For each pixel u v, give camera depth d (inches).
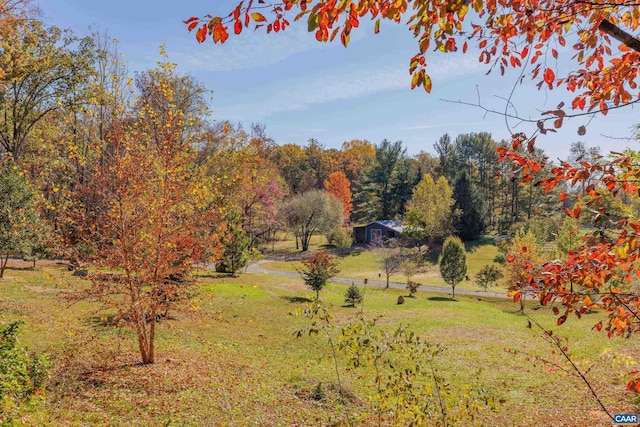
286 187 2598.4
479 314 979.9
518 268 944.3
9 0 666.8
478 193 2391.7
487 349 657.6
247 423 338.6
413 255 1721.2
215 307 860.0
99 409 322.0
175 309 447.2
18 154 1055.0
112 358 450.0
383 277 1710.1
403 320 874.1
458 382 481.4
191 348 555.8
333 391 428.5
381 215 2802.7
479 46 138.3
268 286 1180.5
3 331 307.4
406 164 2802.7
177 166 438.3
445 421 220.1
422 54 121.7
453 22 122.7
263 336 690.2
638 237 110.7
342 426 251.8
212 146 1034.1
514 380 501.0
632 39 110.3
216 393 397.7
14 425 230.7
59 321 543.5
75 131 877.8
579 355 566.3
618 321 134.3
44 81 1007.0
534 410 396.2
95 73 1008.2
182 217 451.2
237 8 108.1
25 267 991.6
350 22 113.5
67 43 1000.9
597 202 120.7
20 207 662.5
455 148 2925.7
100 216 411.2
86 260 413.7
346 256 2137.1
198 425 321.7
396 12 114.8
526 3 121.3
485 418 373.1
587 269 123.3
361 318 221.1
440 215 2174.0
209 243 464.4
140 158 416.2
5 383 265.7
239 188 1254.9
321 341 665.6
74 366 395.9
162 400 361.1
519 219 2429.9
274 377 475.2
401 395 209.8
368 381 463.8
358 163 3516.2
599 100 136.0
